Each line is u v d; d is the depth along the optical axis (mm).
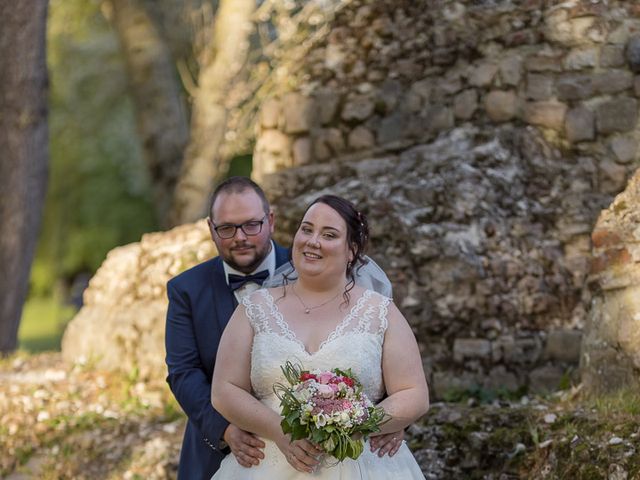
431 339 6137
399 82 7129
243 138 12195
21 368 7949
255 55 11898
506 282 6133
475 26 6816
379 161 7004
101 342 7348
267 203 4156
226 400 3713
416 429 5438
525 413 5352
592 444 4781
